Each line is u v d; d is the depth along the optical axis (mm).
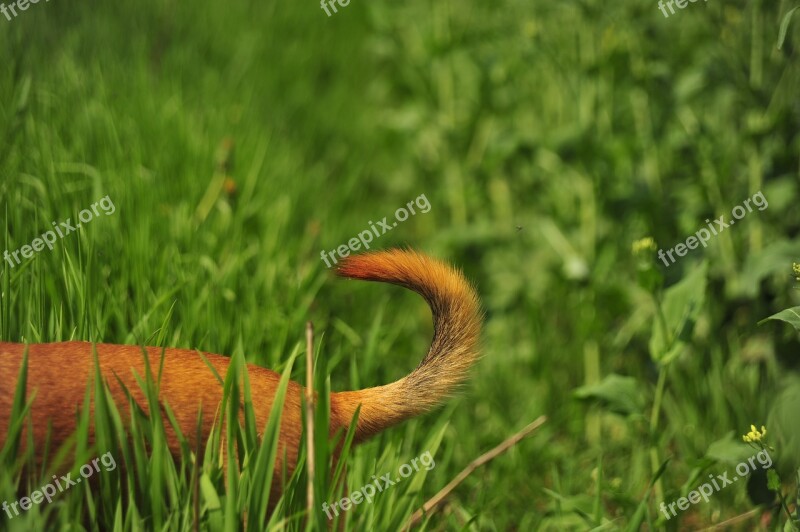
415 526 3500
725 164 4852
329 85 8914
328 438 2775
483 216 6344
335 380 4262
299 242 5473
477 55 6645
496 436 4480
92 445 2604
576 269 5043
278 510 2619
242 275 4383
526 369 5242
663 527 3662
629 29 5273
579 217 5625
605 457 4496
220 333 3775
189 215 4746
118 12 7547
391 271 3098
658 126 5375
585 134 5270
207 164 5512
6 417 2568
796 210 4828
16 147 4469
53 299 3439
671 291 3721
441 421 3963
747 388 4477
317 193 6637
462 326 3141
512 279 5852
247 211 5156
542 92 6391
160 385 2705
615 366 5098
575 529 3678
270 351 3945
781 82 4688
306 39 9398
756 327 4602
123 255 4039
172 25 7930
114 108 5398
